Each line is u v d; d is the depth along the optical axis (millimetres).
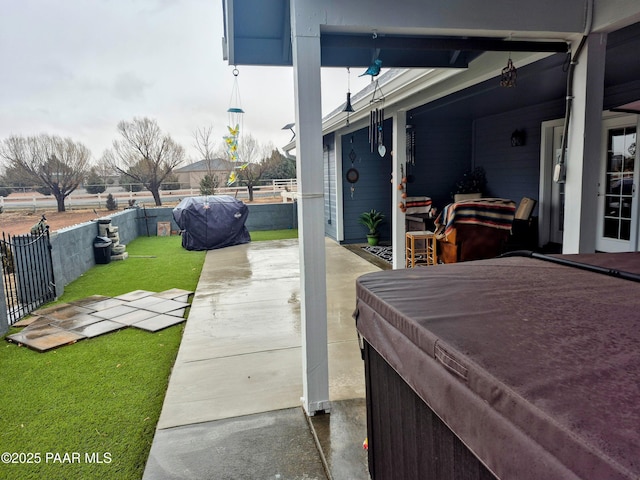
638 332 1129
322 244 2553
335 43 2559
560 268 1906
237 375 3197
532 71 4277
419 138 8164
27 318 4609
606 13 2516
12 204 20062
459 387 1031
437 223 5324
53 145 21281
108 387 3072
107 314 4707
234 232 9516
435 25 2451
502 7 2512
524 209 6781
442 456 1204
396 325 1398
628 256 2121
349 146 8867
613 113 5672
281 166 26188
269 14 2959
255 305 4984
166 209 11812
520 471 822
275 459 2229
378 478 1766
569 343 1071
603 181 5945
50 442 2428
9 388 3076
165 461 2227
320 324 2586
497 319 1268
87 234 7277
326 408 2627
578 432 714
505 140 7508
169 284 6164
